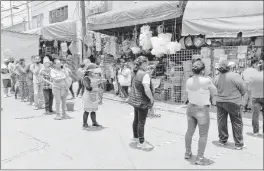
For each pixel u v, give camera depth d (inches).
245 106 319.9
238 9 275.1
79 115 328.8
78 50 572.7
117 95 474.3
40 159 184.9
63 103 311.4
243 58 320.2
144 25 409.7
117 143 218.2
